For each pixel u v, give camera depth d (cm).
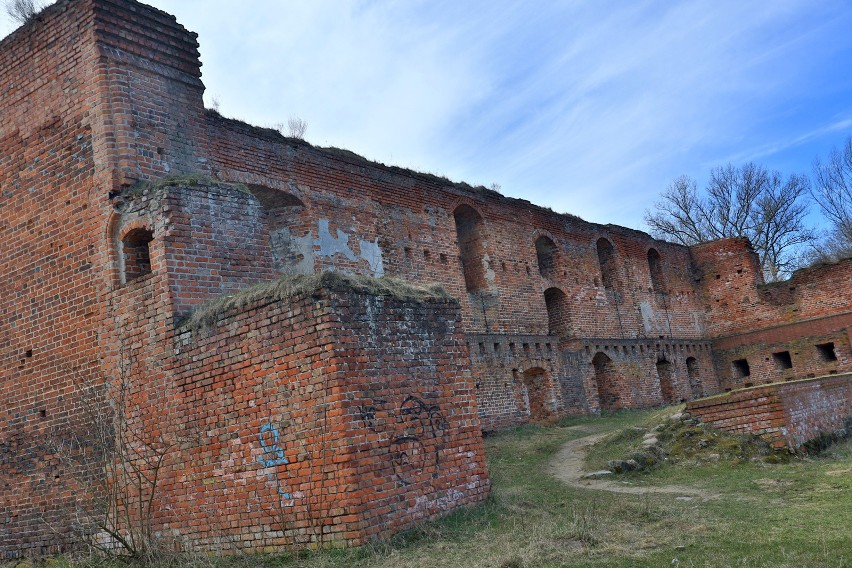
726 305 3152
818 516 747
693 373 3025
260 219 1075
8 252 1130
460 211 2130
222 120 1438
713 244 3222
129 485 910
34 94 1141
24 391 1076
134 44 1105
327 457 736
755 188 4509
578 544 693
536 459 1434
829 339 2800
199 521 833
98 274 1014
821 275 2900
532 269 2295
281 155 1560
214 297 979
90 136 1059
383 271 1756
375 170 1812
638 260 2916
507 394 1975
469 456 880
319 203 1628
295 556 720
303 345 771
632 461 1200
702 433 1258
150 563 784
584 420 2162
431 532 753
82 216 1048
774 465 1137
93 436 980
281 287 803
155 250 956
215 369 850
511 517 823
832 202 4250
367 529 715
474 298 2038
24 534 1048
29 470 1058
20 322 1098
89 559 853
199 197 1000
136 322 956
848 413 1483
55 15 1131
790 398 1245
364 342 784
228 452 820
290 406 773
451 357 898
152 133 1089
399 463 780
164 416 896
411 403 820
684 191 4766
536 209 2412
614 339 2561
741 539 667
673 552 638
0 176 1160
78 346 1021
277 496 769
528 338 2131
